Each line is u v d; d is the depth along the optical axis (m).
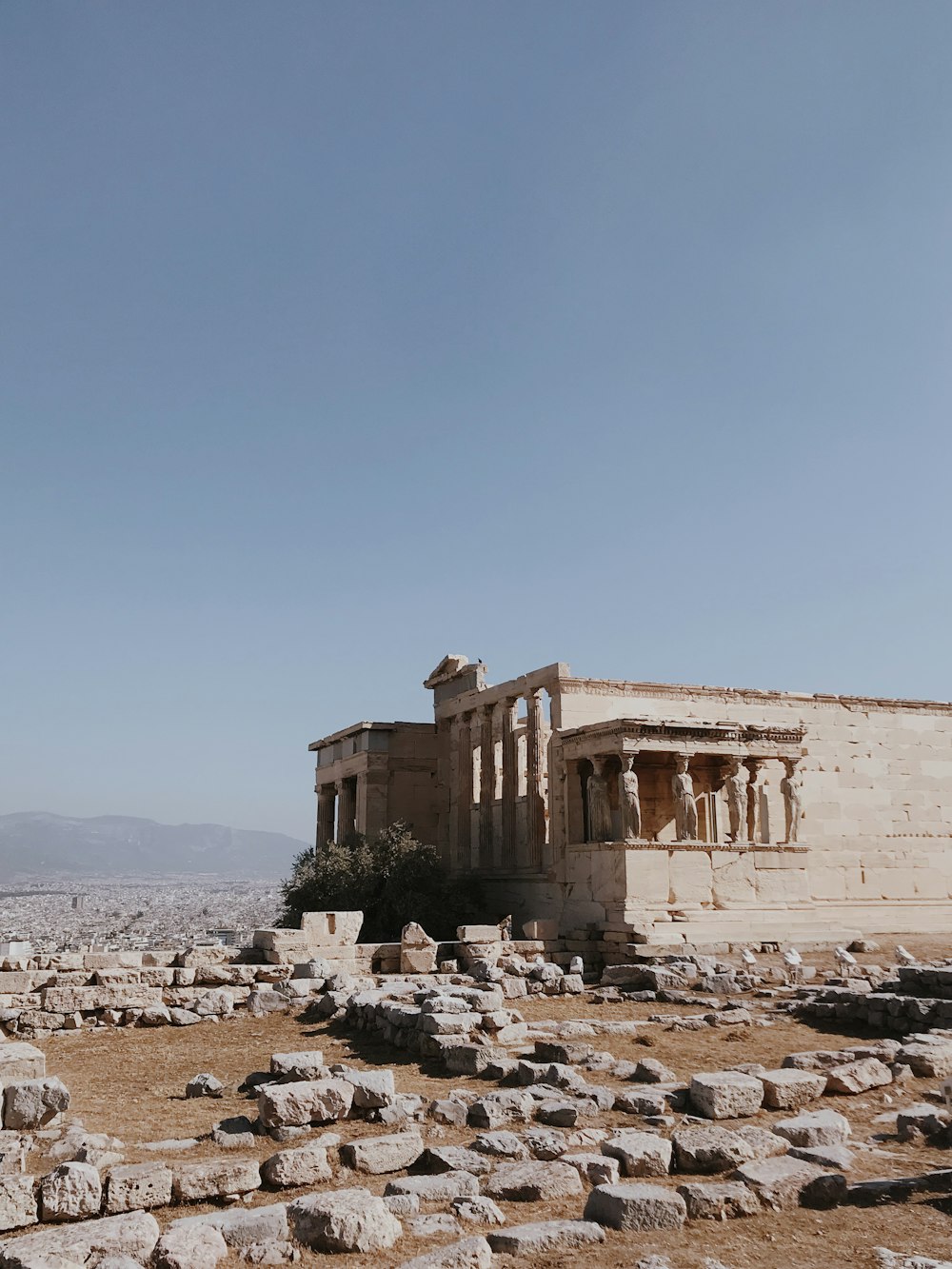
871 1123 14.16
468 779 46.41
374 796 47.88
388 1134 13.29
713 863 34.50
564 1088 15.34
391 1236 10.02
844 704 45.16
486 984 25.25
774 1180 11.20
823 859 43.22
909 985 24.02
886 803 44.91
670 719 35.19
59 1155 12.50
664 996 25.14
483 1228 10.41
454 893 41.56
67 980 24.66
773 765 42.91
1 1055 15.45
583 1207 11.02
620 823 36.16
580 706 39.47
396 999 22.61
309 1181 11.63
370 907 41.53
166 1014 23.33
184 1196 11.04
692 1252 9.82
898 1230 10.34
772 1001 24.22
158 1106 15.95
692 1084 14.67
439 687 50.06
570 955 32.56
